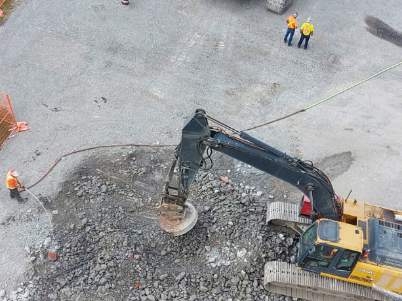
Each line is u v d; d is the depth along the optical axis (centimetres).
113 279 1510
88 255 1559
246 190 1777
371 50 2370
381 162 1930
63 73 2164
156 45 2308
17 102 2044
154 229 1630
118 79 2156
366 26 2489
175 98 2100
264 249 1596
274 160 1375
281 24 2461
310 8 2564
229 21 2452
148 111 2047
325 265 1455
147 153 1889
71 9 2444
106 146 1908
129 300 1471
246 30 2414
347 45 2383
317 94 2156
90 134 1950
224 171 1833
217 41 2348
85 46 2280
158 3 2514
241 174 1831
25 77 2139
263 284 1529
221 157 1877
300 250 1484
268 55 2306
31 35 2312
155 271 1535
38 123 1977
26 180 1788
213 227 1638
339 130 2023
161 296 1485
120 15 2434
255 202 1738
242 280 1533
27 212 1689
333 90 2177
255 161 1390
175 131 1981
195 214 1584
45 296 1488
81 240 1588
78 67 2192
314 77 2227
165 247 1589
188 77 2184
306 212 1587
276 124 2028
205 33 2383
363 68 2283
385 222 1445
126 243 1573
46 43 2281
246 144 1370
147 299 1476
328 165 1906
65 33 2328
